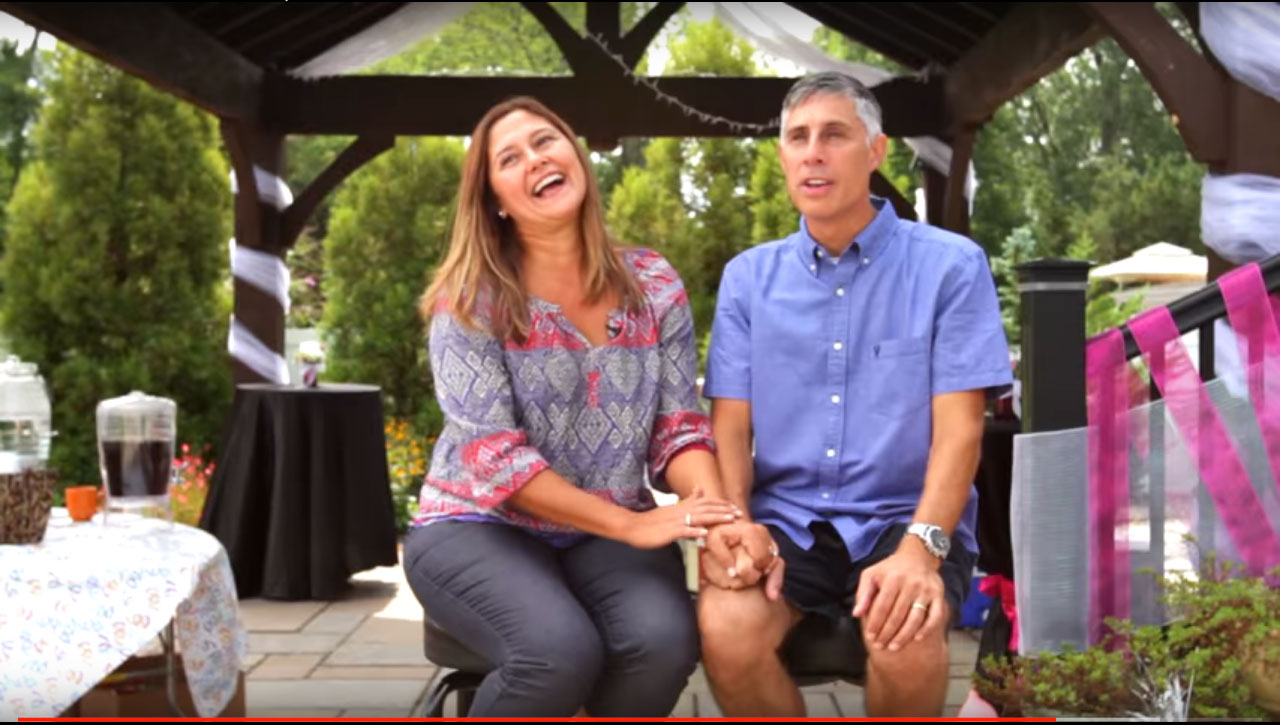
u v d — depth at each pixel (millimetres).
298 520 5152
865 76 7625
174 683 3248
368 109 7301
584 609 2410
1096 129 17156
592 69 7363
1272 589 2627
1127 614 2766
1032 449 2705
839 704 3539
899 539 2547
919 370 2592
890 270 2625
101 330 9250
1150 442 2799
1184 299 2803
